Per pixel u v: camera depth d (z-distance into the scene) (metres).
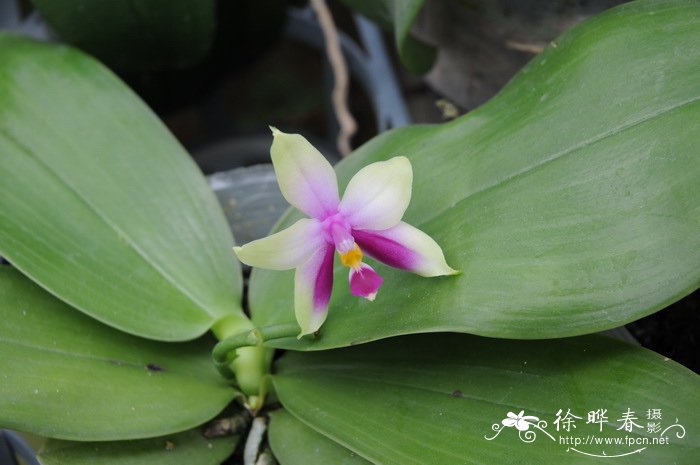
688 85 0.42
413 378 0.45
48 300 0.46
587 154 0.42
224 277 0.48
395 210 0.41
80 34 0.55
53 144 0.49
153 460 0.44
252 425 0.47
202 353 0.48
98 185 0.49
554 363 0.43
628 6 0.43
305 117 0.89
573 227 0.42
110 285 0.47
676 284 0.40
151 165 0.50
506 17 0.51
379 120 0.60
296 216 0.48
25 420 0.43
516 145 0.43
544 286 0.41
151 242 0.48
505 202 0.43
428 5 0.54
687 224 0.40
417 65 0.53
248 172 0.56
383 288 0.44
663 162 0.41
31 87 0.50
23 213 0.47
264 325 0.47
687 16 0.43
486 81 0.55
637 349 0.43
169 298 0.47
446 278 0.42
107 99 0.51
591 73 0.43
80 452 0.44
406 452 0.42
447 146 0.45
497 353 0.44
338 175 0.47
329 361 0.46
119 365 0.46
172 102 0.69
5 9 0.63
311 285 0.42
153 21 0.55
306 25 0.68
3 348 0.44
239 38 0.65
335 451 0.44
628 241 0.41
